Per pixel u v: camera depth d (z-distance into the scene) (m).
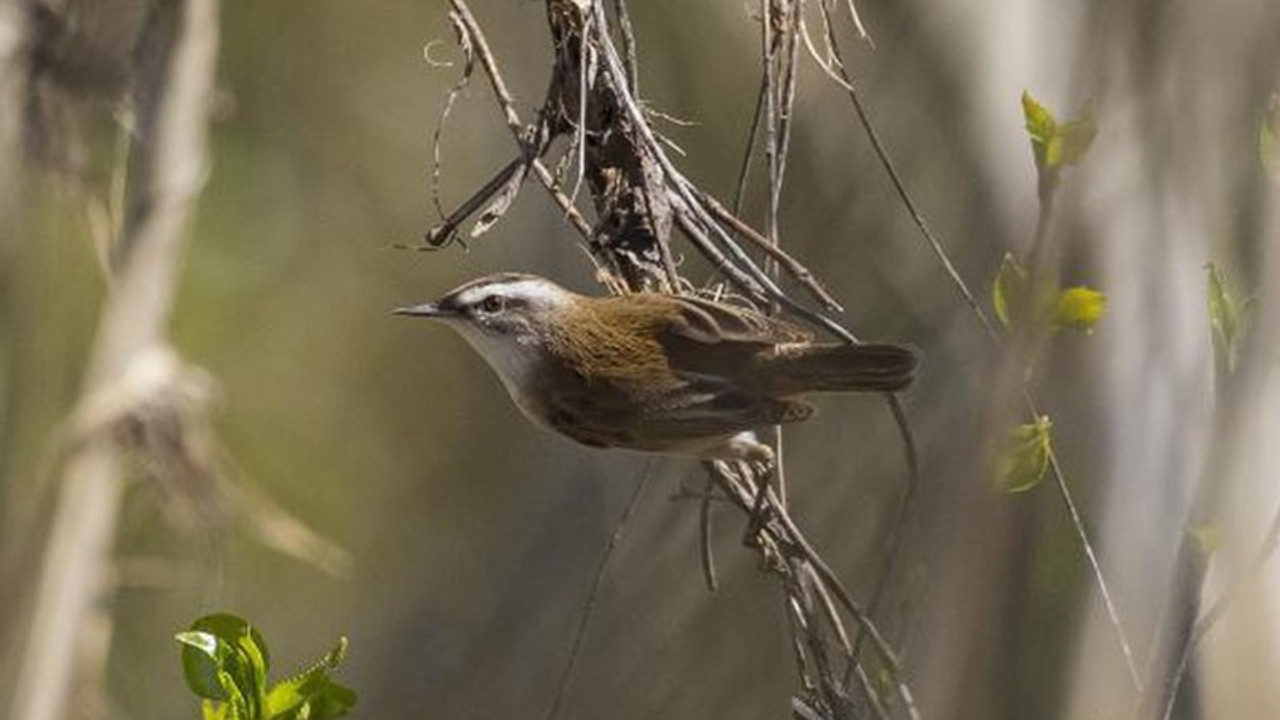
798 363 9.20
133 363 13.52
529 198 16.20
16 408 14.14
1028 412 7.68
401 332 21.45
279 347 21.28
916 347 9.55
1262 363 7.51
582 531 16.58
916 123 11.16
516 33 16.84
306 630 19.88
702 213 9.20
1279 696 7.62
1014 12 9.21
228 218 20.86
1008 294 7.87
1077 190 7.57
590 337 9.73
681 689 11.84
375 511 20.98
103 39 13.07
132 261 13.49
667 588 12.13
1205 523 7.58
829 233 11.66
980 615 7.40
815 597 9.12
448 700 16.66
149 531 17.28
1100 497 7.61
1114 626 7.49
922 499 8.62
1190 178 7.40
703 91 15.34
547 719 9.62
